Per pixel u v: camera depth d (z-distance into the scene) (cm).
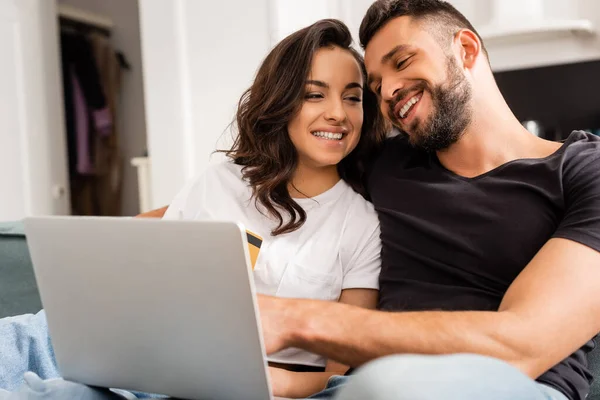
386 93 130
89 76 400
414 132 131
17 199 329
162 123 303
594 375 114
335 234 137
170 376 92
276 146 142
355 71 141
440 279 123
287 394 112
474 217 120
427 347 90
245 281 79
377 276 135
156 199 310
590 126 222
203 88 292
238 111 154
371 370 67
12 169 327
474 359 71
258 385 85
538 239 114
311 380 115
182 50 295
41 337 121
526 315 91
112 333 93
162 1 296
